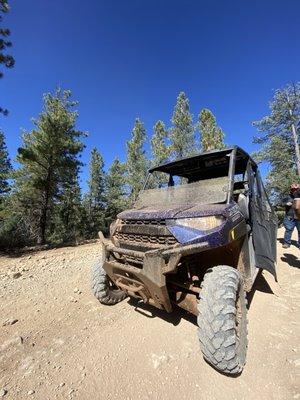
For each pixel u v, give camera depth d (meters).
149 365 2.77
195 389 2.44
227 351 2.54
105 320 3.79
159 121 21.75
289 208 7.15
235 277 2.88
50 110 19.30
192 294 3.18
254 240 3.83
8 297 5.05
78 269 7.28
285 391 2.39
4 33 12.94
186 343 3.12
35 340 3.34
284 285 5.00
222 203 3.40
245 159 4.43
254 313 3.88
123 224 3.53
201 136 19.95
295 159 27.75
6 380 2.59
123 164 25.58
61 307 4.39
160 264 2.85
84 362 2.85
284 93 28.66
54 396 2.37
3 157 26.20
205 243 2.74
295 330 3.39
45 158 19.19
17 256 13.04
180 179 5.12
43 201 20.94
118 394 2.38
